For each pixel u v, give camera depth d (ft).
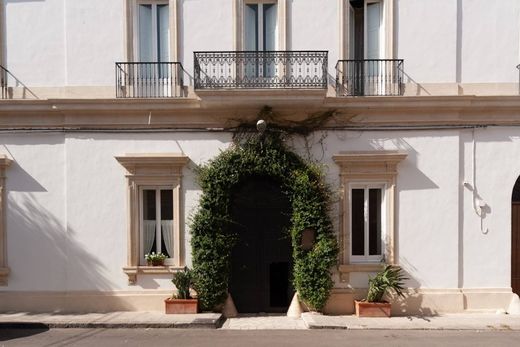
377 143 31.68
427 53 31.71
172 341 25.22
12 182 32.01
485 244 31.55
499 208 31.65
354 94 31.71
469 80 31.89
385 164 31.35
